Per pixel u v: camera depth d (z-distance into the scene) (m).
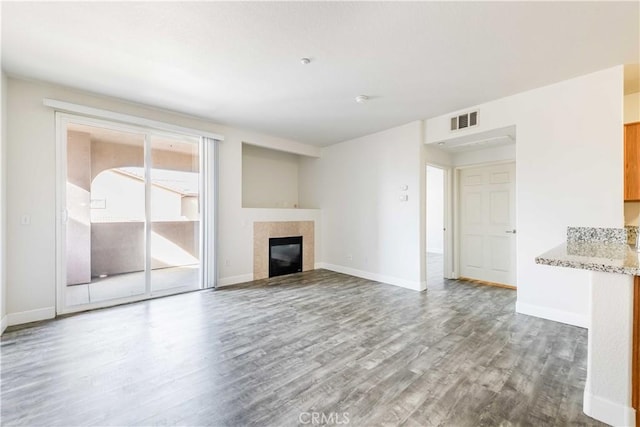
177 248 4.30
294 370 2.13
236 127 4.77
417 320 3.14
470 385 1.94
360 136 5.27
